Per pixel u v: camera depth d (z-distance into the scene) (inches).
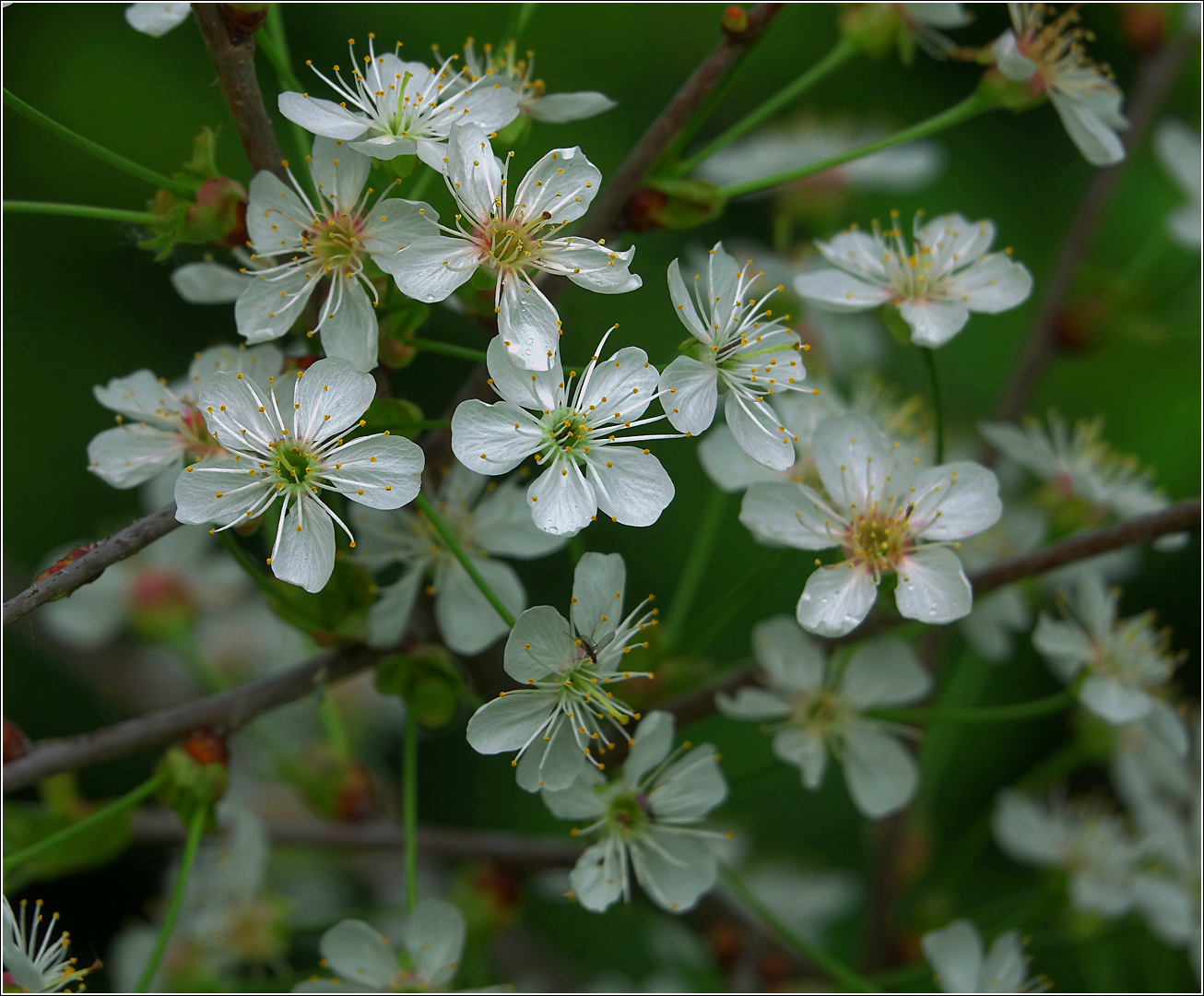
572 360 14.4
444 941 14.4
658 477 14.0
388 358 14.4
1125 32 18.2
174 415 14.8
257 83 14.2
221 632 18.2
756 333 14.4
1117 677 15.7
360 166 14.1
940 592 14.4
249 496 13.9
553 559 16.2
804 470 15.4
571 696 14.0
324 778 16.7
